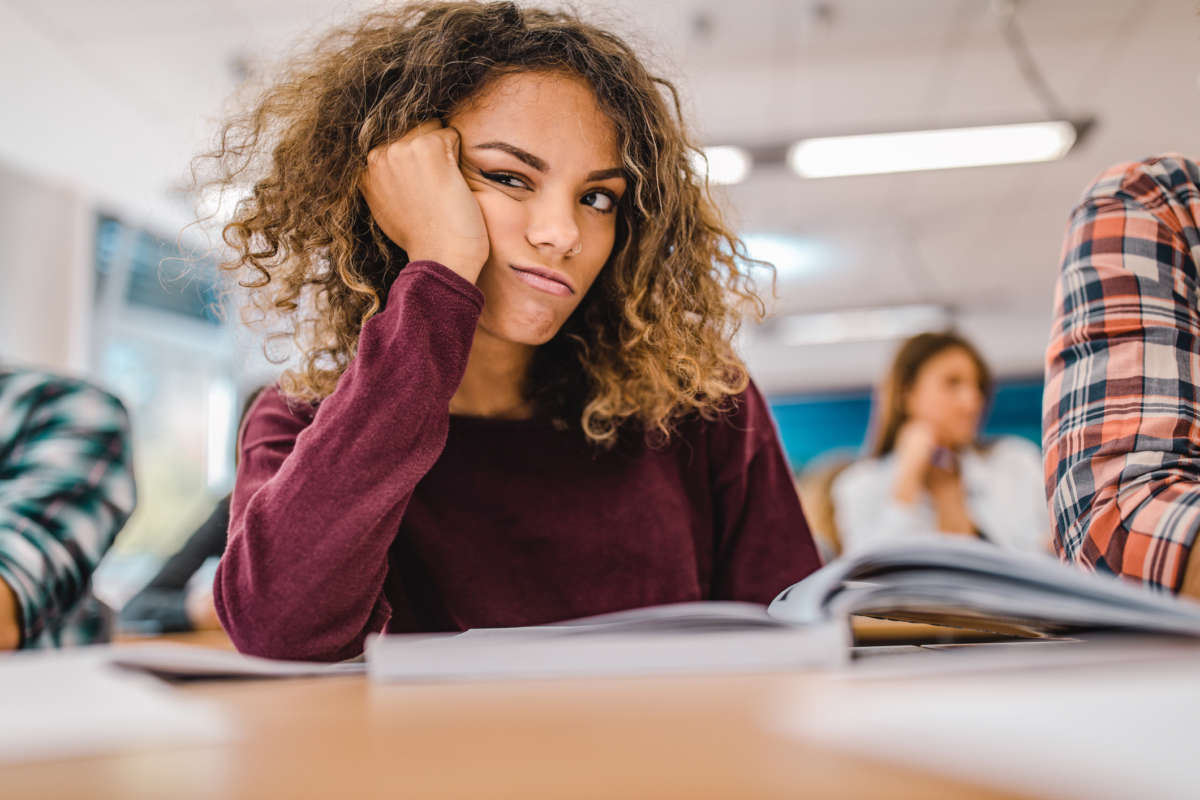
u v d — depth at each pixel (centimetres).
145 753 27
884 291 744
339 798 21
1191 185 88
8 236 484
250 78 105
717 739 27
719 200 106
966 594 42
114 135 441
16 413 103
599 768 24
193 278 107
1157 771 22
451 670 43
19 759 25
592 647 43
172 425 633
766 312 105
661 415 94
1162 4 362
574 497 93
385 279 91
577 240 81
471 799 21
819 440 932
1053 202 563
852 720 28
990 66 407
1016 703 28
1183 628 39
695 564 96
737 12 358
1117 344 79
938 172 515
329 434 70
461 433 92
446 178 80
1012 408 888
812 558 100
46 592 90
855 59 397
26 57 373
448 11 87
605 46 86
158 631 183
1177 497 64
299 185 89
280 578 66
